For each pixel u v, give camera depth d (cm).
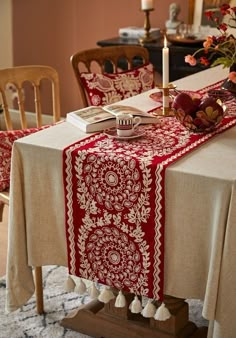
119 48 317
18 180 216
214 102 218
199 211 187
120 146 206
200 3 412
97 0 448
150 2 397
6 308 234
